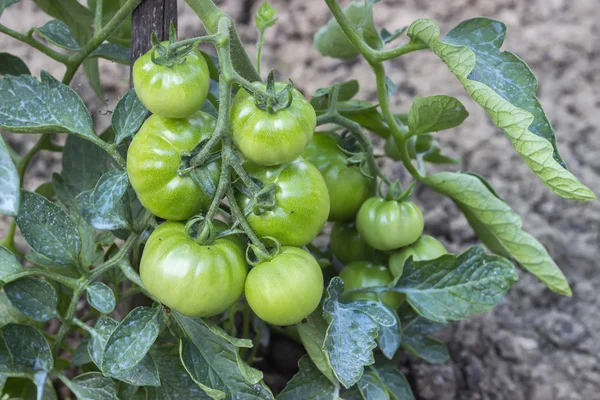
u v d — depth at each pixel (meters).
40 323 0.87
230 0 1.53
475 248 0.77
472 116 1.39
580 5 1.57
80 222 0.83
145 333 0.69
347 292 0.79
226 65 0.64
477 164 1.32
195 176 0.66
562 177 0.66
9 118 0.69
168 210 0.67
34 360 0.75
